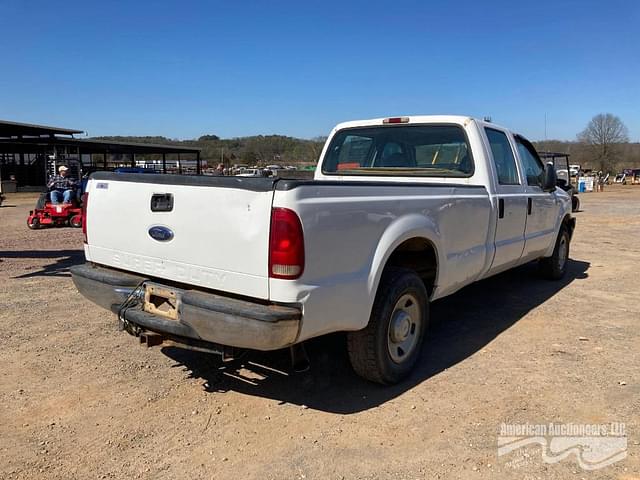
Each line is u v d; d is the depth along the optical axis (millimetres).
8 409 3559
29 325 5262
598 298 6586
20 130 23984
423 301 4117
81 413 3516
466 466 2943
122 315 3639
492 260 5203
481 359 4512
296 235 3006
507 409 3600
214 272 3277
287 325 3014
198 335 3266
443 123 5324
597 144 74062
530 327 5395
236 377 4098
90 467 2920
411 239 4098
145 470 2896
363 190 3488
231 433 3285
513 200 5512
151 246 3619
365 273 3490
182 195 3396
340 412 3561
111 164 48031
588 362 4438
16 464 2939
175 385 3947
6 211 21781
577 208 21844
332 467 2930
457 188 4527
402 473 2879
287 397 3775
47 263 8719
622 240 12406
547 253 7012
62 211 14711
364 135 5891
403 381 4047
